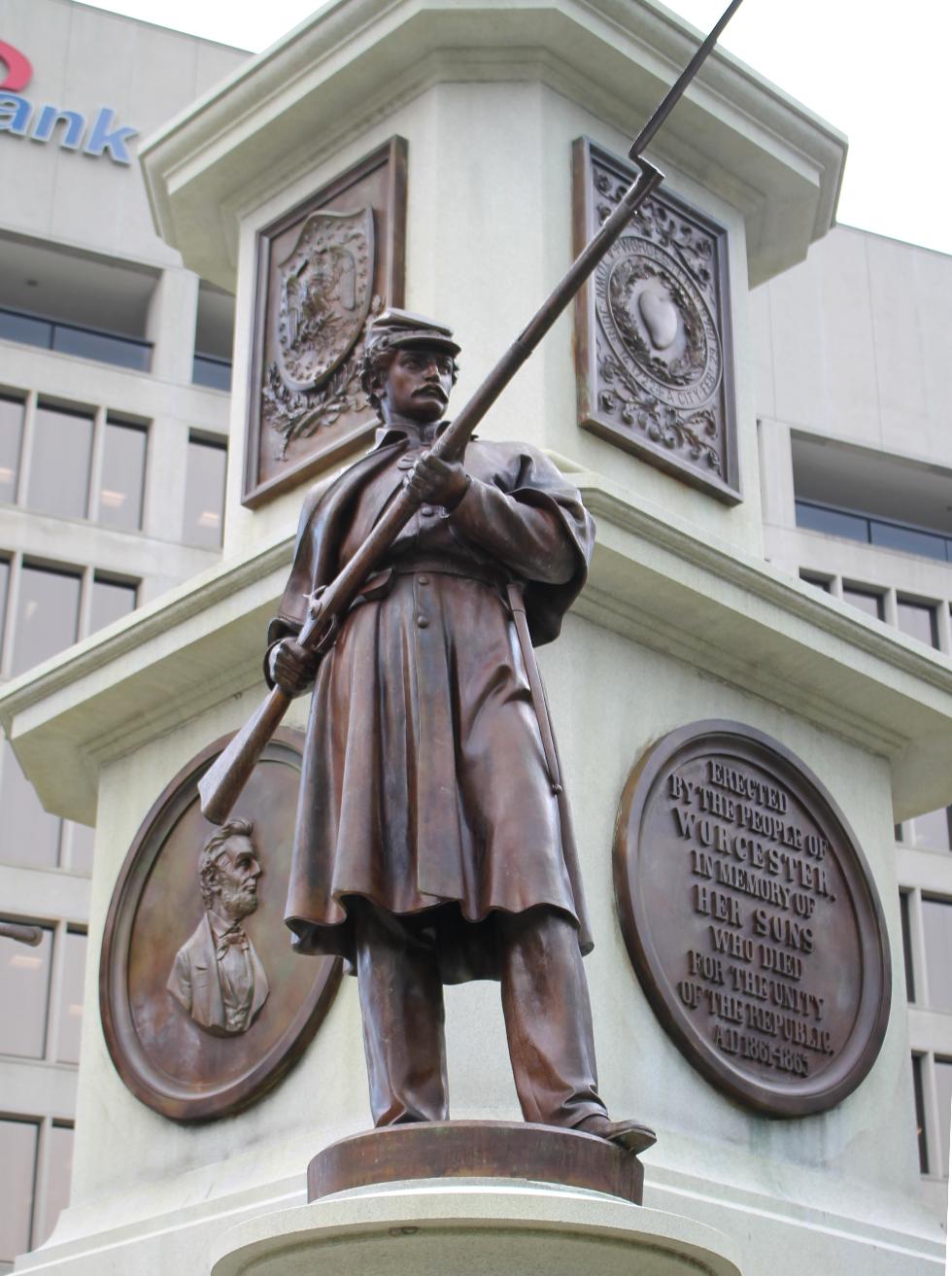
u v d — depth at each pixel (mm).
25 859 30922
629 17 9078
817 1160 7863
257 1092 7648
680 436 8945
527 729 5844
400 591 6039
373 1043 5773
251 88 9453
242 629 8273
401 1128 5402
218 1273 5512
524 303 8672
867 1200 7945
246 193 9734
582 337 8688
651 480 8797
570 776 7590
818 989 8070
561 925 5621
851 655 8508
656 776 7816
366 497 6289
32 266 34312
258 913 7969
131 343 34906
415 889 5645
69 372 34094
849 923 8305
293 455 9031
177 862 8336
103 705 8820
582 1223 5098
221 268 10164
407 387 6391
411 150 9062
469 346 8594
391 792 5801
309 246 9250
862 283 35406
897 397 35031
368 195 9102
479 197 8859
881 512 35938
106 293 34812
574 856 5793
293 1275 5387
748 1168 7570
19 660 32406
